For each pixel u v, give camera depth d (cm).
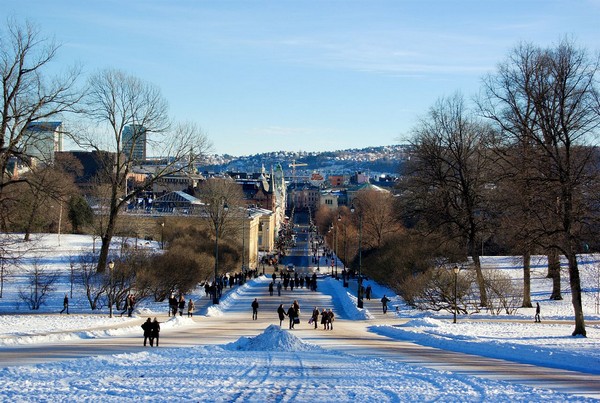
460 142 5694
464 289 5350
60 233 9519
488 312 5262
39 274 5412
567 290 6284
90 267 5775
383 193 13025
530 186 3925
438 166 5759
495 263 7888
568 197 3722
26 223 8062
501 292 5419
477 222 5622
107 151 6506
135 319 4481
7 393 1569
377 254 8625
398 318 5259
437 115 6706
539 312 4794
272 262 13588
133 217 9888
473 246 5519
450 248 6334
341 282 9294
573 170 3816
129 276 5434
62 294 5541
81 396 1555
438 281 5372
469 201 5556
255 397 1592
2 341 2923
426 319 4512
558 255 5309
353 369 2180
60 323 3938
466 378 1980
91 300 5250
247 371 2080
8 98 4366
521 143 4550
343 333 4069
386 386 1800
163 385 1753
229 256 9175
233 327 4394
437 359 2616
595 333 3722
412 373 2084
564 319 4731
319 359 2484
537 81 4522
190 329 4162
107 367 2125
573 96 4109
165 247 8575
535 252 4225
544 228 3906
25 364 2173
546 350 2836
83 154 12606
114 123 6400
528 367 2427
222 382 1828
